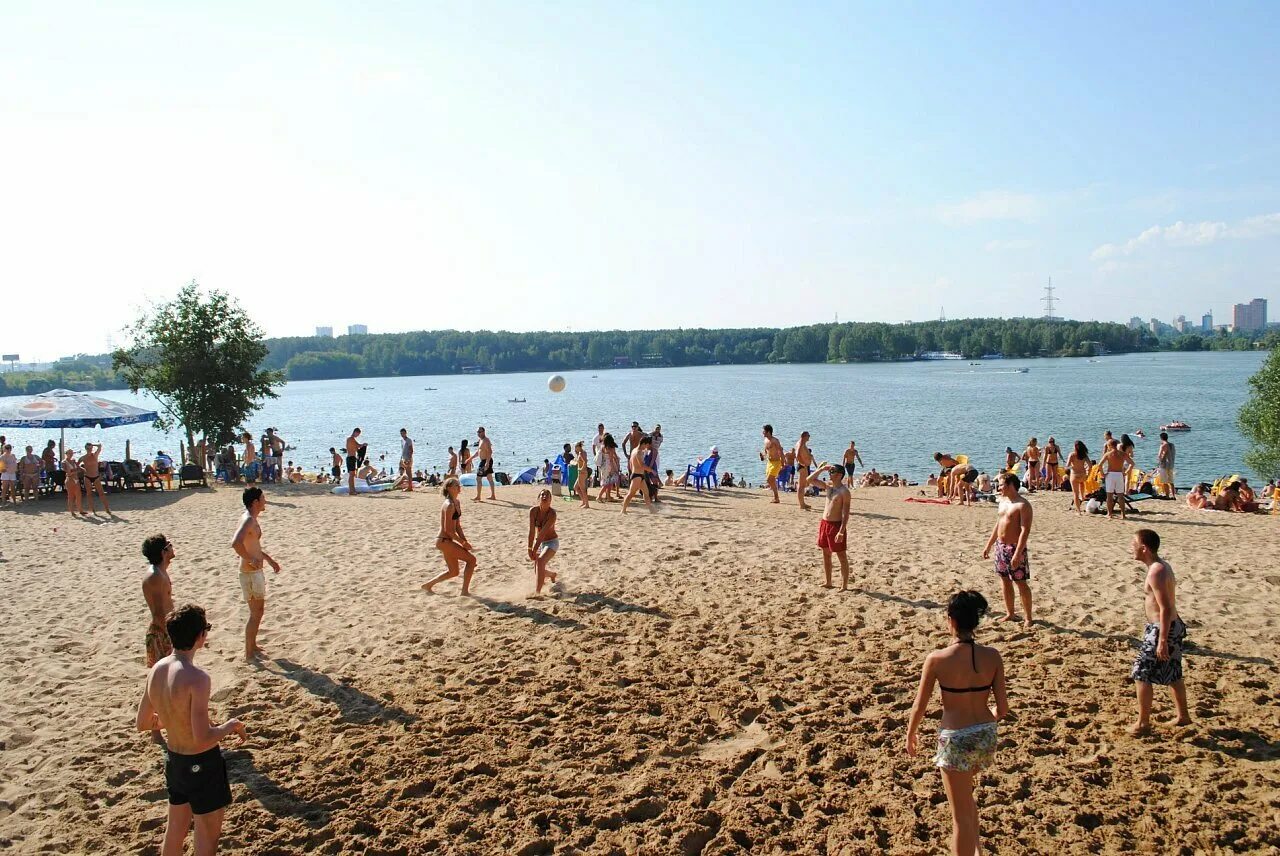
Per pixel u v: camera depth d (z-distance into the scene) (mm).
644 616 9523
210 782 4582
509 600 10305
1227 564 11703
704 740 6473
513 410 86688
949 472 21562
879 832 5180
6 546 14922
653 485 19469
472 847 5117
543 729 6660
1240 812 5258
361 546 13992
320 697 7398
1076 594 10203
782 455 20547
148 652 6473
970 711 4668
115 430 77750
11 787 5898
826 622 9219
